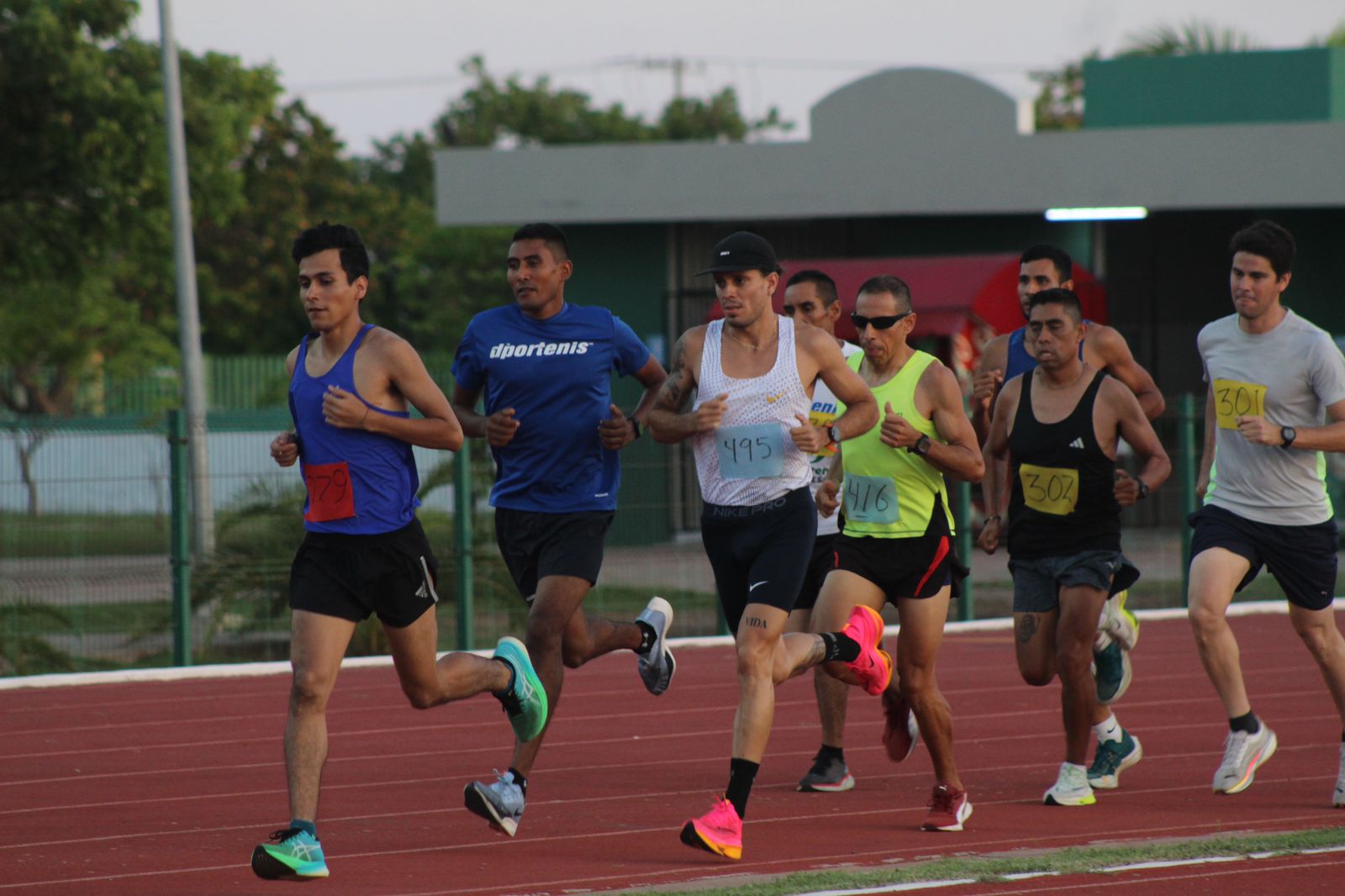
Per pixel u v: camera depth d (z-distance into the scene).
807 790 27.20
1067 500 25.20
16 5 86.19
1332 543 25.59
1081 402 25.27
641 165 90.81
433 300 155.62
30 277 97.69
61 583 44.50
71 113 87.00
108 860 22.55
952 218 94.12
